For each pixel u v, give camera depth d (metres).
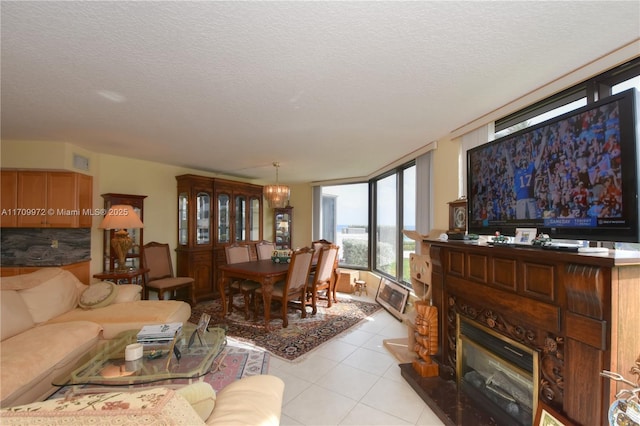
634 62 1.55
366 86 1.97
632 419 0.99
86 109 2.36
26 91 2.04
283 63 1.68
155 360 1.80
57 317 2.51
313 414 1.85
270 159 4.27
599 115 1.26
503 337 1.62
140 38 1.44
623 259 1.04
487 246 1.64
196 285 4.59
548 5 1.21
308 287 4.07
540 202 1.53
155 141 3.32
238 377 2.30
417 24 1.33
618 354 1.09
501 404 1.68
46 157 3.29
